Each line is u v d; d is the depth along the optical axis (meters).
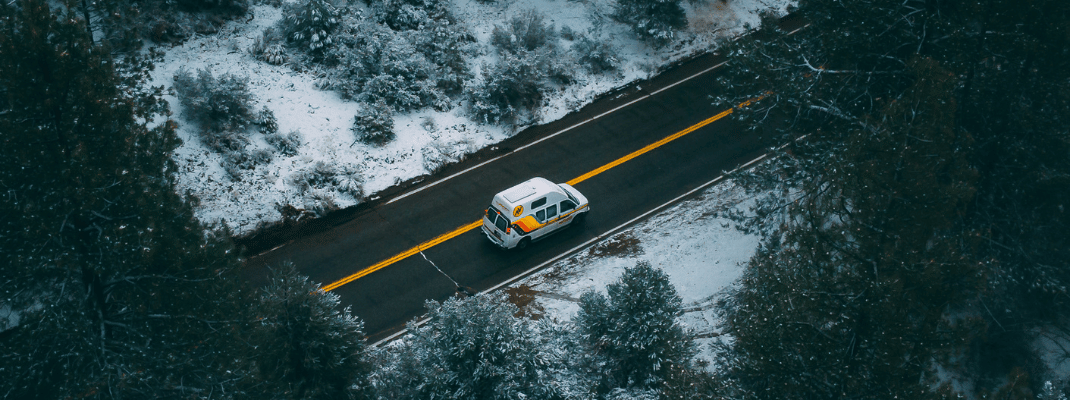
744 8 35.34
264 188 25.41
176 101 26.72
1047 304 21.58
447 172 27.05
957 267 13.24
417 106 29.16
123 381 12.66
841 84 20.53
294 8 29.98
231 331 13.81
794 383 13.47
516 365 16.06
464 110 29.48
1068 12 17.78
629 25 33.81
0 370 12.75
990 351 20.92
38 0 11.85
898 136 13.41
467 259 23.66
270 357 15.05
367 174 26.58
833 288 13.60
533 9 32.44
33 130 11.97
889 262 13.06
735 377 16.09
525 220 23.56
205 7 30.06
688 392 14.78
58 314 12.72
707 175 27.27
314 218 24.86
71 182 12.30
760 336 13.98
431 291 22.48
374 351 18.14
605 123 29.52
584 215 25.31
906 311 12.98
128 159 13.10
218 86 26.33
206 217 24.05
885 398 12.76
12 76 11.73
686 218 25.59
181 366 13.57
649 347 16.75
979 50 18.47
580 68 31.75
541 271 23.41
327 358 15.66
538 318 21.66
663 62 32.59
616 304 17.05
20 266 12.31
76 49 12.30
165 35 28.73
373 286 22.53
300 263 23.14
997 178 19.75
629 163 27.66
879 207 13.18
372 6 31.72
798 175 21.11
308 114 27.98
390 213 25.27
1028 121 18.59
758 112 22.89
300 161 26.44
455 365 16.28
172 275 13.34
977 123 19.19
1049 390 12.79
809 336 13.81
